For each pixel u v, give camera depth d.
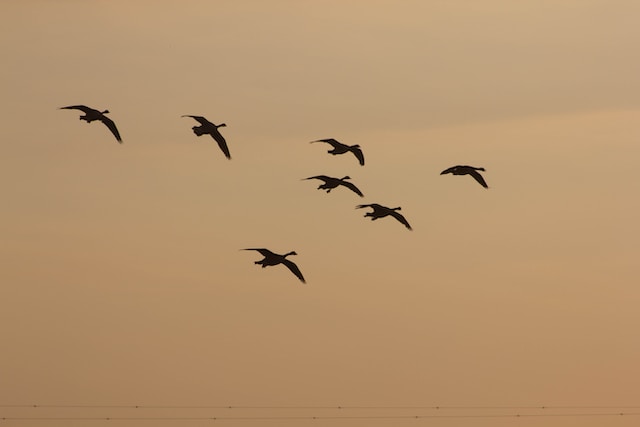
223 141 55.97
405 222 64.69
